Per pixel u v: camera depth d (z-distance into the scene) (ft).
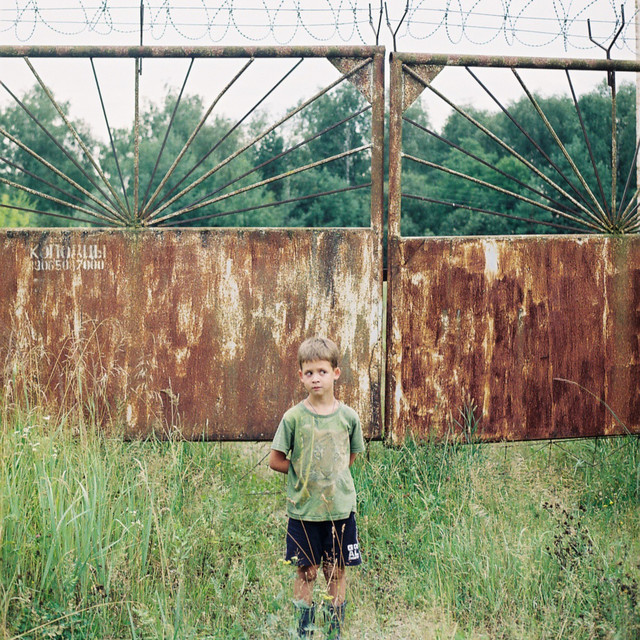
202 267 16.89
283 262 17.01
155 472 14.11
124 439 16.84
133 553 12.03
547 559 12.62
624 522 14.93
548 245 17.70
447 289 17.40
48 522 11.85
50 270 16.71
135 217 16.87
